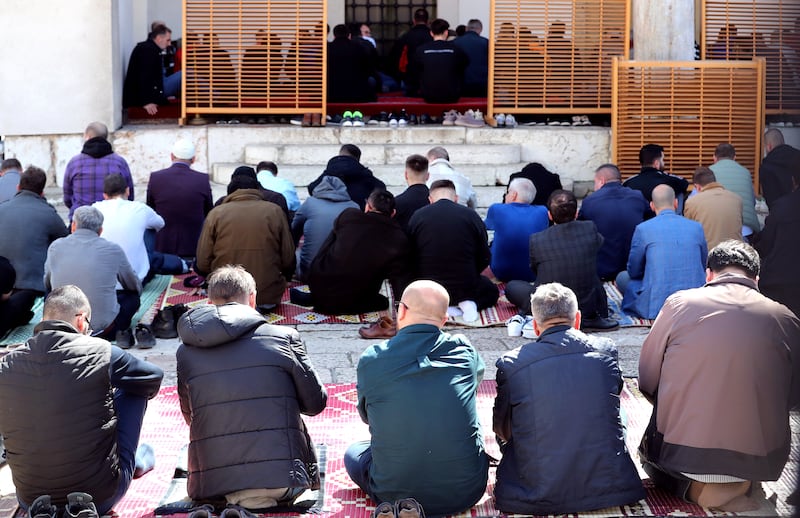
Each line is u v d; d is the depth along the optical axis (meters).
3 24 12.43
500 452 5.90
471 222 8.66
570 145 12.78
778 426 5.04
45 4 12.45
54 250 7.61
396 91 15.48
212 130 12.68
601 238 8.27
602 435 5.05
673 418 5.13
